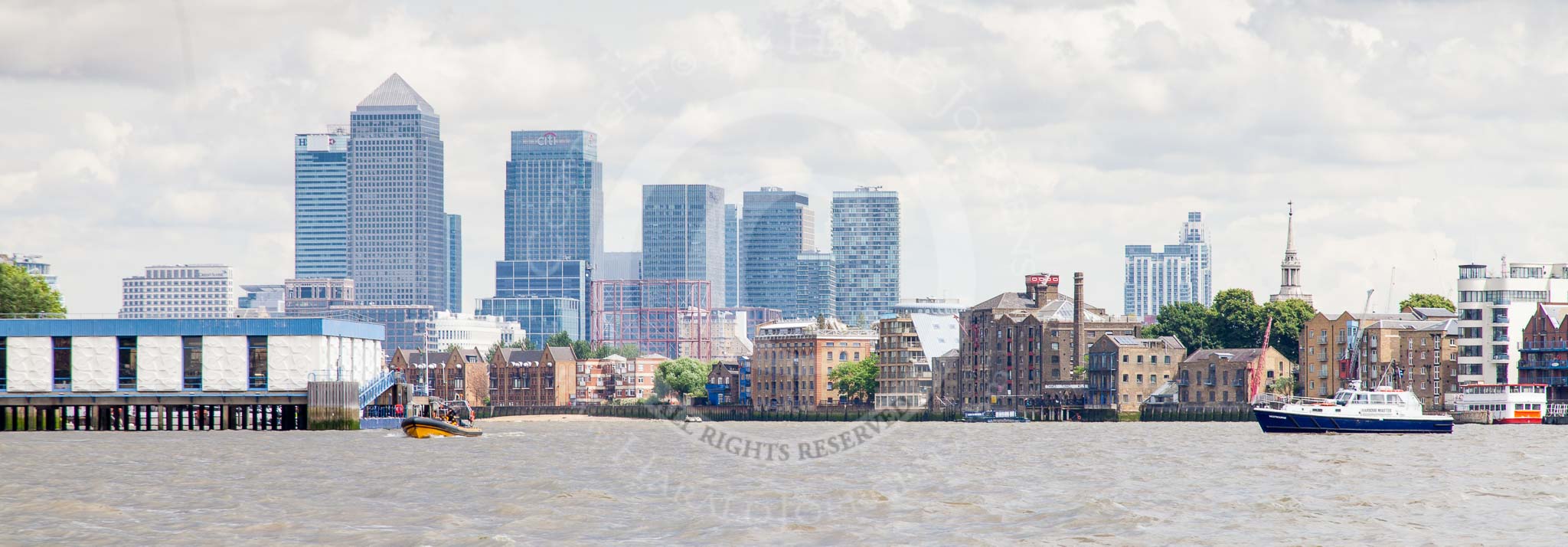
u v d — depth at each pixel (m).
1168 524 100.69
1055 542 92.38
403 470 147.75
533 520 102.06
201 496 121.88
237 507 112.62
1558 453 187.25
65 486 129.25
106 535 96.88
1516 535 96.38
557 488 123.62
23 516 106.19
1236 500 117.38
